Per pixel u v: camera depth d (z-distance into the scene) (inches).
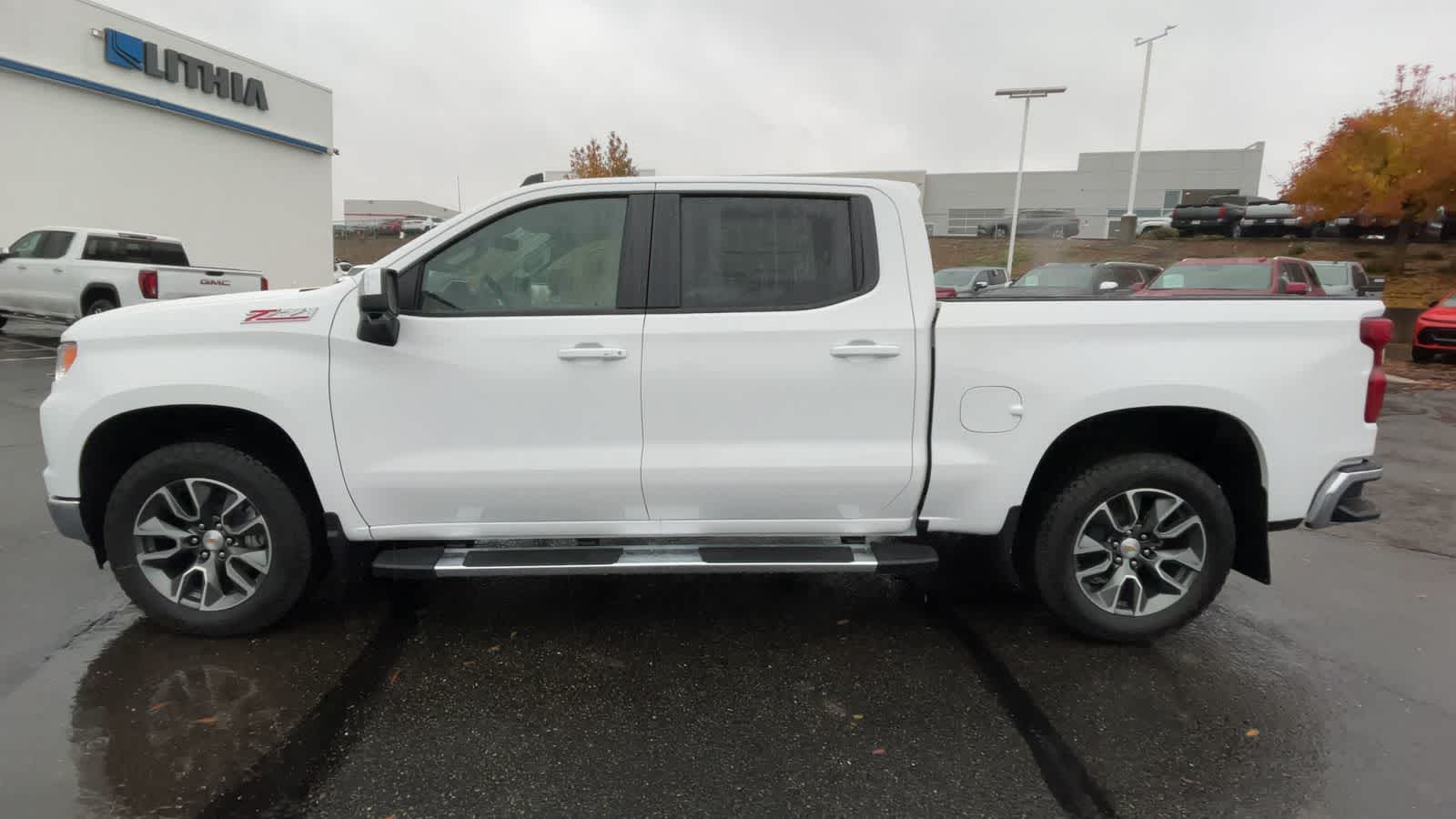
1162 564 136.2
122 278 465.1
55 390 129.3
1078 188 1888.5
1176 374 126.9
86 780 97.6
